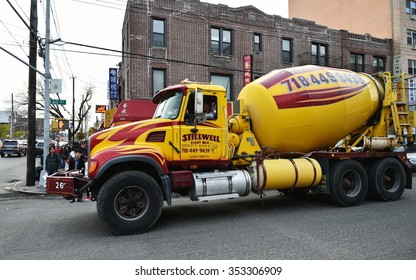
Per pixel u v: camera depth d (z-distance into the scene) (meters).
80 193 6.08
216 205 8.51
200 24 20.78
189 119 6.65
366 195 9.11
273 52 23.20
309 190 9.29
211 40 21.27
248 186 7.04
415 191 10.61
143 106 13.49
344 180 8.23
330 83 8.34
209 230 6.08
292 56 24.03
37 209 8.46
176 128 6.52
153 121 6.48
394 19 29.55
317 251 4.85
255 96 8.07
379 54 28.41
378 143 8.94
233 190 6.88
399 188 9.04
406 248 4.93
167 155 6.43
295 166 7.63
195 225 6.46
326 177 8.04
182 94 6.66
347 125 8.61
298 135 8.03
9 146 38.16
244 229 6.12
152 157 6.09
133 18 19.11
